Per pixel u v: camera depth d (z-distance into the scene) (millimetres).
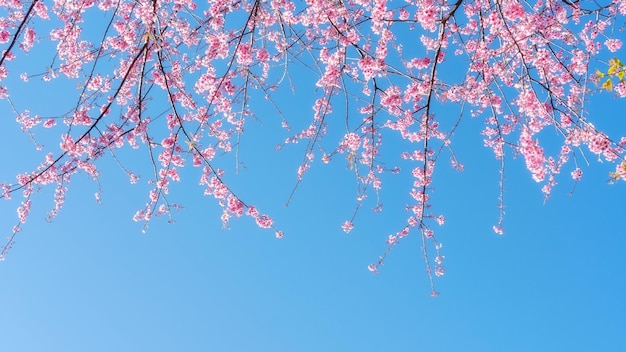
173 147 6281
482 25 5465
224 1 5840
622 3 5445
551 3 5574
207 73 6395
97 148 6539
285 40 5691
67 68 6305
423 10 5211
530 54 5797
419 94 6391
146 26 5590
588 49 5742
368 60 5469
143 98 5578
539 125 5859
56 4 6117
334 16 5590
